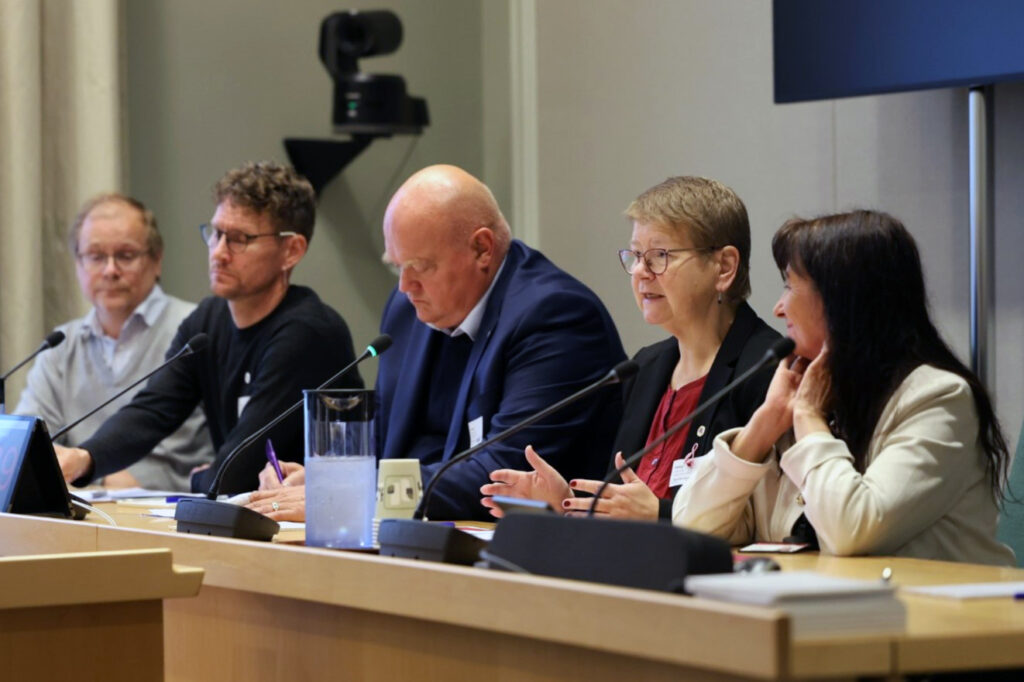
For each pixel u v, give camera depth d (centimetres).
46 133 692
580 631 189
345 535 277
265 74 738
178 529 305
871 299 289
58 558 229
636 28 657
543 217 700
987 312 490
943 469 278
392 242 429
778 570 193
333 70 702
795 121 586
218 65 729
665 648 175
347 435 279
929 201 536
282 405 497
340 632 248
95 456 514
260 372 501
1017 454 341
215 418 534
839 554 270
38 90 680
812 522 277
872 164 556
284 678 261
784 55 536
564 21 693
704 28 625
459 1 773
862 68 512
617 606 183
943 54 489
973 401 289
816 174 577
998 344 512
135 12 711
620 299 663
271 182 508
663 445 362
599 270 673
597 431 417
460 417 422
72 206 690
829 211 572
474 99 777
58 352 621
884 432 287
